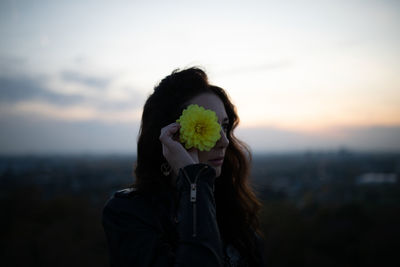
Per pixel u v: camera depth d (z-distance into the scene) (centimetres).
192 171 119
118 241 118
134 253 113
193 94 151
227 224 181
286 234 2633
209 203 114
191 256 101
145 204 130
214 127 128
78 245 1881
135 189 141
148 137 150
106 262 1819
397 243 2291
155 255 112
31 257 1844
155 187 142
